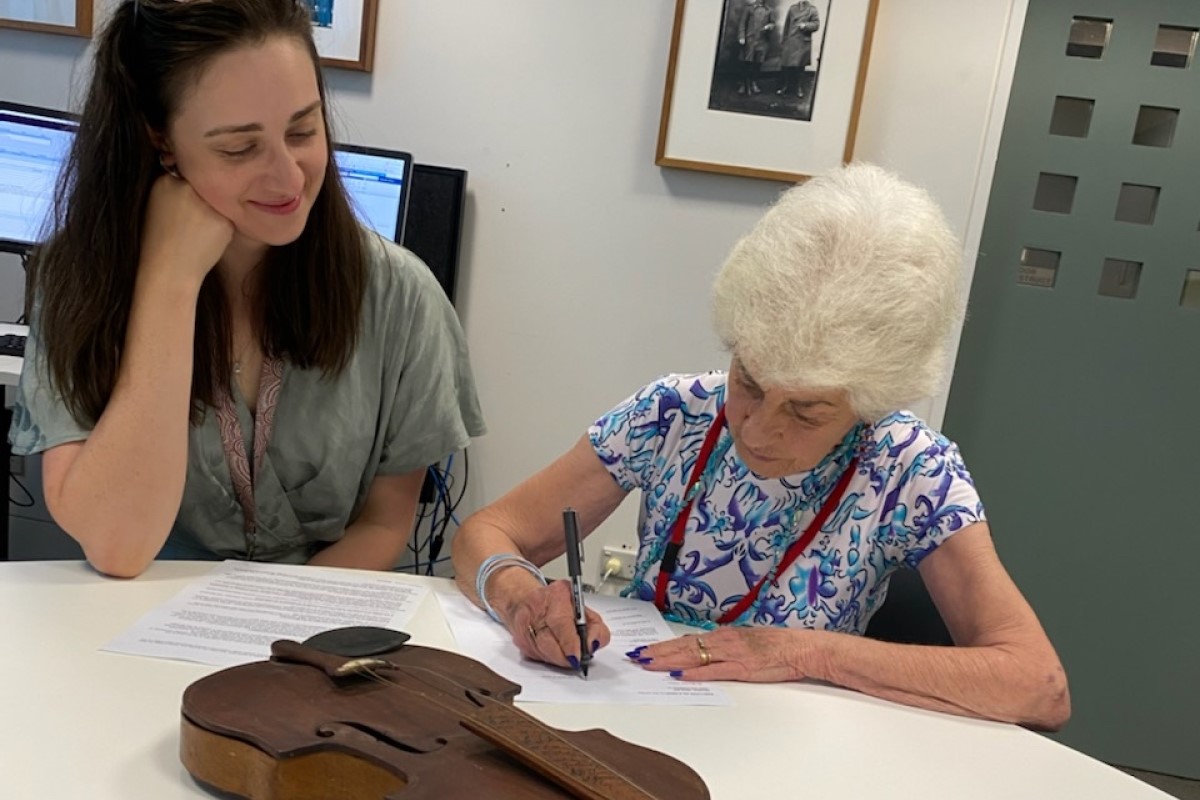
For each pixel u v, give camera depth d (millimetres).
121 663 778
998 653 898
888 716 856
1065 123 2066
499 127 2117
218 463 1205
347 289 1199
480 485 2273
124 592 941
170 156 1076
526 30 2072
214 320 1168
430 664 738
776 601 1054
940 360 881
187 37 962
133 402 1006
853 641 923
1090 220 2090
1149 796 758
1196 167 2035
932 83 1989
